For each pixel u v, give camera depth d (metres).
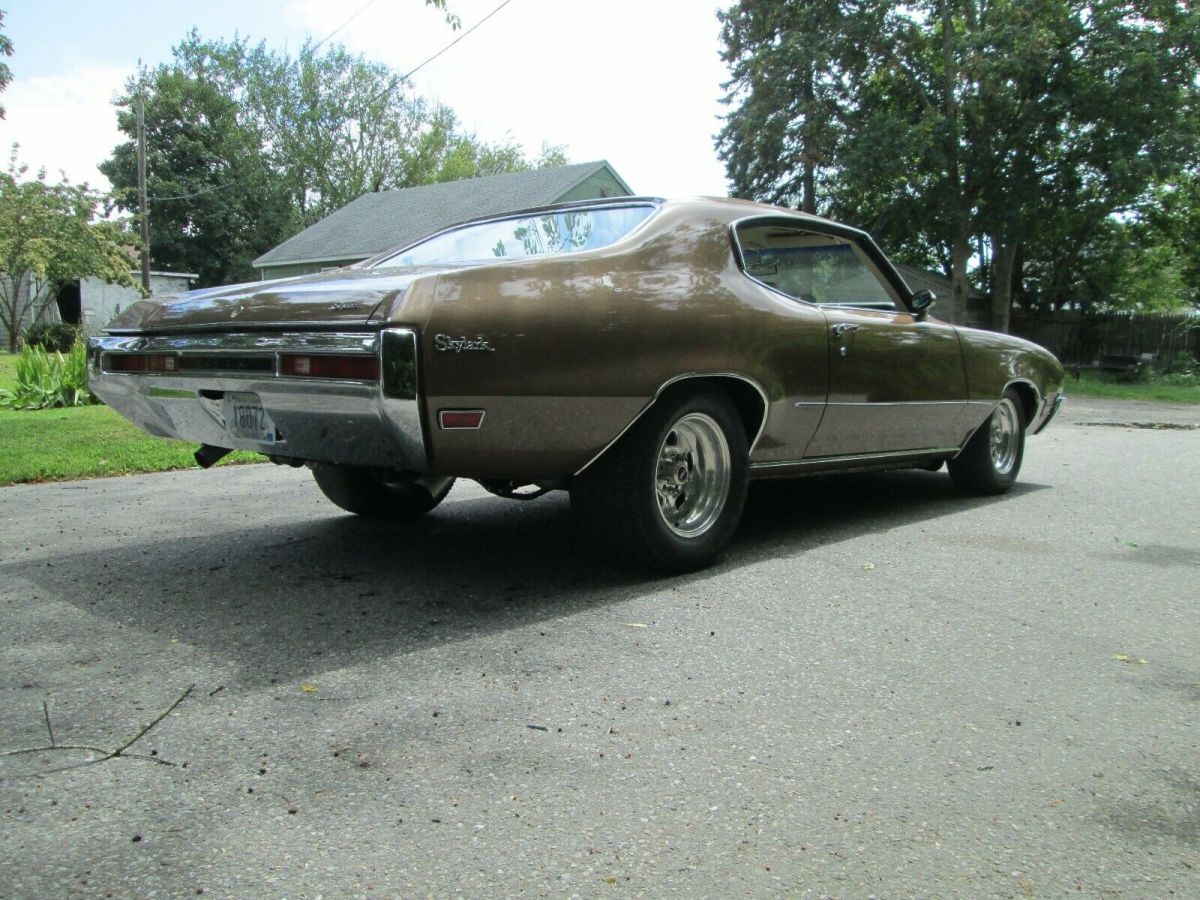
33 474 6.35
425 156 50.16
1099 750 2.28
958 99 25.17
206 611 3.28
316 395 2.96
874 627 3.17
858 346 4.31
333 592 3.52
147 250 29.36
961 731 2.38
